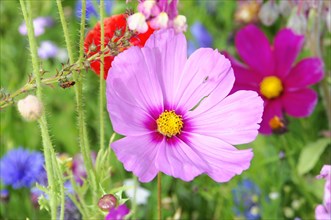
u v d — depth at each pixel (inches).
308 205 27.7
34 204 26.9
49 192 17.3
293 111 26.5
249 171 27.9
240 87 27.0
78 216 23.6
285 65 26.8
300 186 27.3
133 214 20.9
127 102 16.8
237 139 16.9
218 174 16.3
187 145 17.1
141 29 15.9
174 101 17.5
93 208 18.8
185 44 17.2
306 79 26.4
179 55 17.2
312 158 26.7
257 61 27.1
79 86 17.5
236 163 16.3
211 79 17.3
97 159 18.8
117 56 16.6
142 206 27.9
